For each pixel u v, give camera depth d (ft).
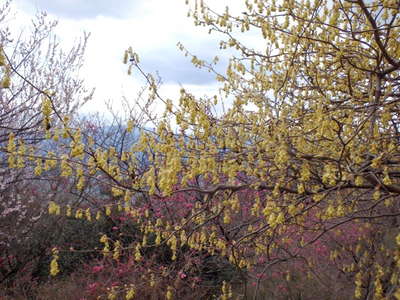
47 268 24.58
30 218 23.63
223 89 12.49
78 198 22.02
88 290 17.90
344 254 19.52
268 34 11.41
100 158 8.26
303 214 11.28
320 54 10.89
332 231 19.03
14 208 22.40
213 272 21.90
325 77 11.56
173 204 19.07
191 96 9.47
